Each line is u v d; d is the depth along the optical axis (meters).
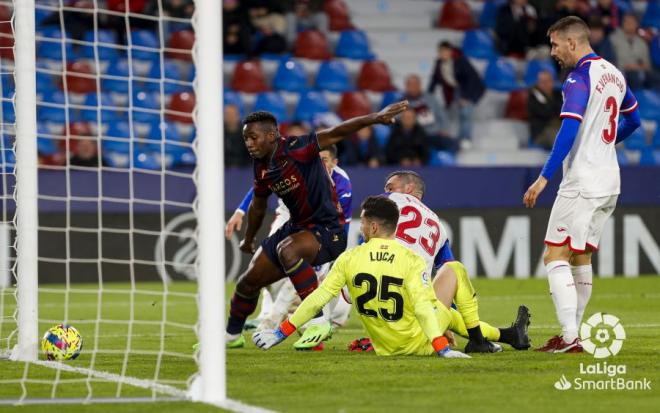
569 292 23.56
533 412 16.23
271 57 64.44
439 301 23.06
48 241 49.38
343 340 27.86
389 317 22.62
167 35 61.78
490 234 52.75
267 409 16.45
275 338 22.22
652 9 69.56
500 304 40.00
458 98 61.00
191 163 56.38
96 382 19.70
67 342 23.31
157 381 19.66
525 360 22.11
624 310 36.84
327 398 17.52
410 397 17.59
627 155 63.00
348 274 22.69
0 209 43.31
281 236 24.69
